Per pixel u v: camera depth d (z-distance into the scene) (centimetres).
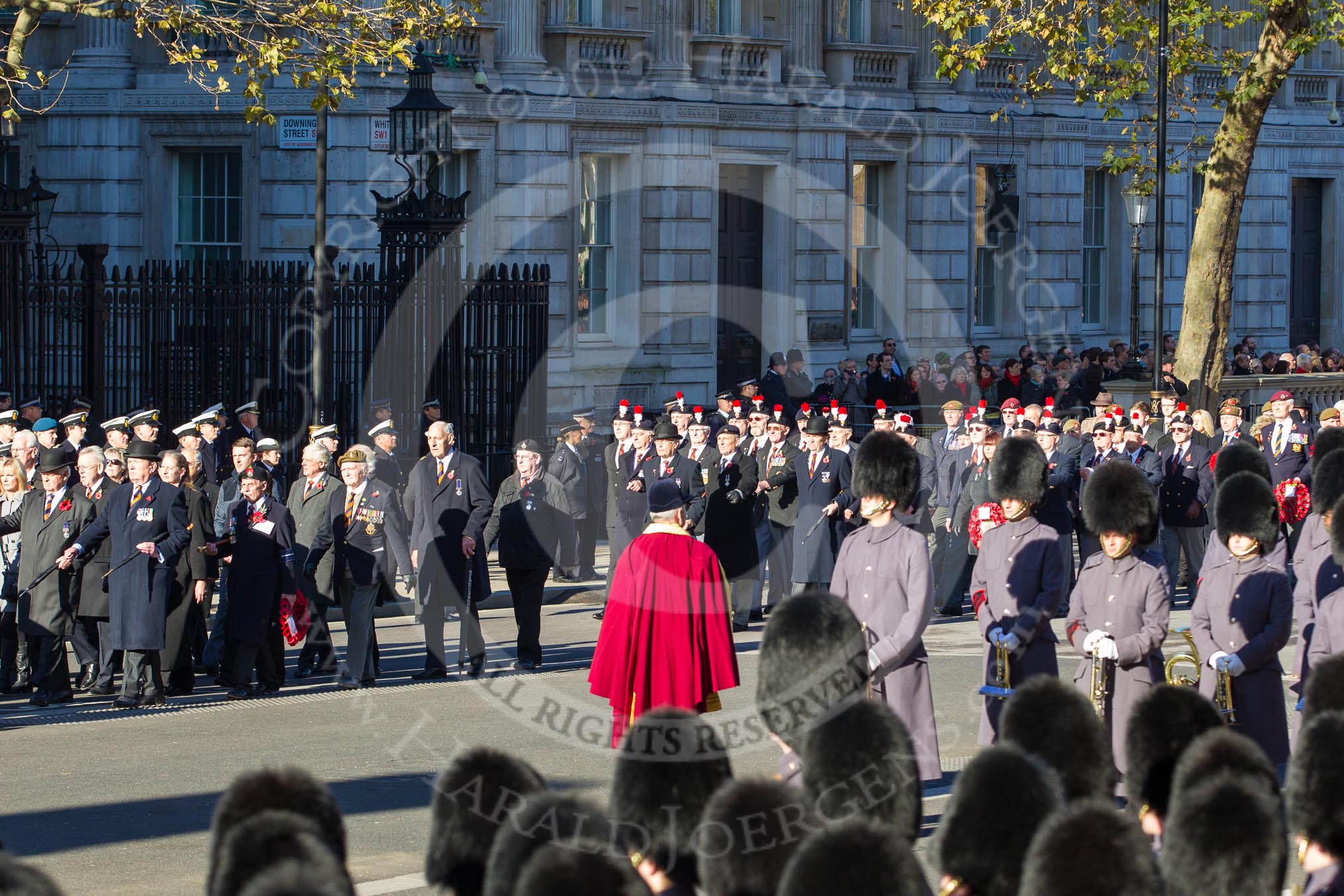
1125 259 7681
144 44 5544
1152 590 1938
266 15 4166
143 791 2050
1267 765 1297
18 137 5603
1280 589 1969
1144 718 1492
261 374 3981
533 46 5453
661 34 5769
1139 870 1091
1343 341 8938
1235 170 5259
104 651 2683
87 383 3794
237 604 2666
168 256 5550
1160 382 4966
